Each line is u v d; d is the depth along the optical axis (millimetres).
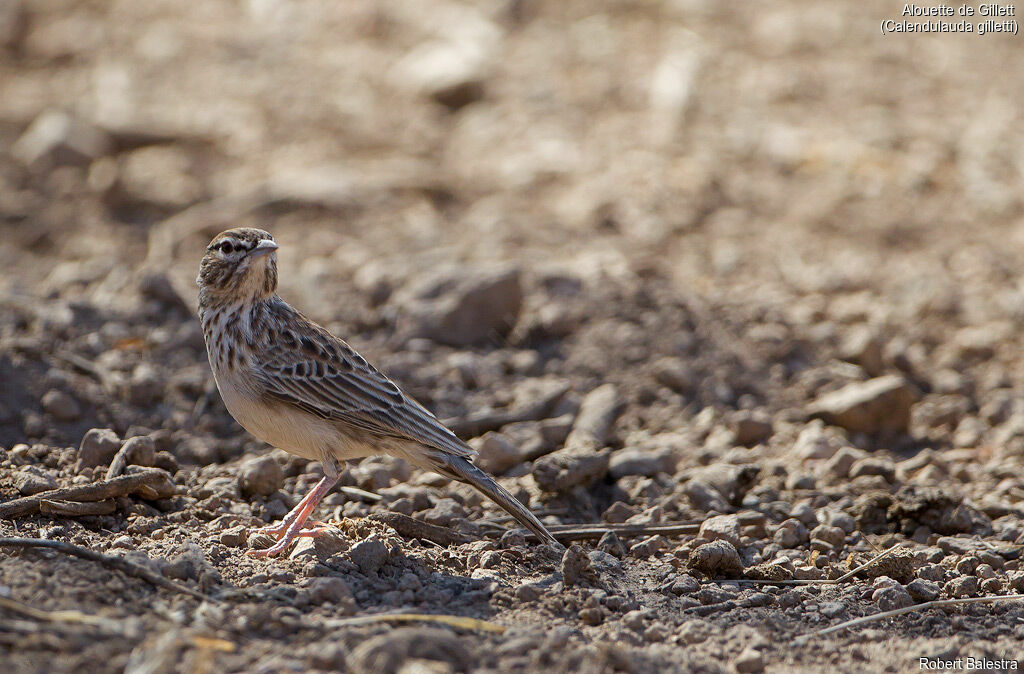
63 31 28078
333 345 9156
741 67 25266
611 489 10844
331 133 22500
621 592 8352
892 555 8812
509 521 10008
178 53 26672
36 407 11250
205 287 9086
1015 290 16609
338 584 7590
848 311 15781
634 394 13156
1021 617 8055
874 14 28781
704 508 10312
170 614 6977
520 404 12570
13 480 9328
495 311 14273
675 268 17031
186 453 11078
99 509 8961
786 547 9672
